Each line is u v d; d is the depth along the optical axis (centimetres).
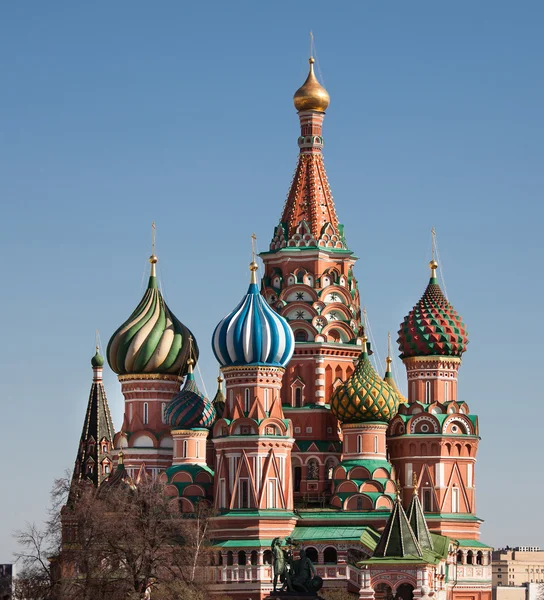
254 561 19950
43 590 17825
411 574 17762
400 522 18088
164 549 18350
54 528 18350
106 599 17700
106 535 17925
